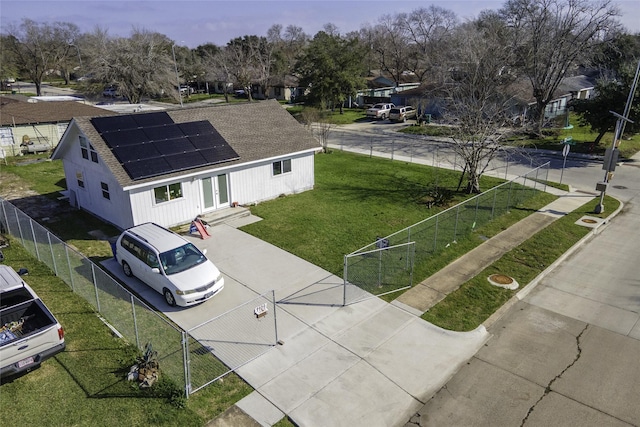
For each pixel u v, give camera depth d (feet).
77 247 55.98
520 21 142.31
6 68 264.31
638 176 92.12
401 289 47.26
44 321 34.65
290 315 42.04
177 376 32.53
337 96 178.09
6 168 94.38
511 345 38.65
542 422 30.22
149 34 209.97
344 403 31.55
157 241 46.11
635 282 49.70
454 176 91.09
